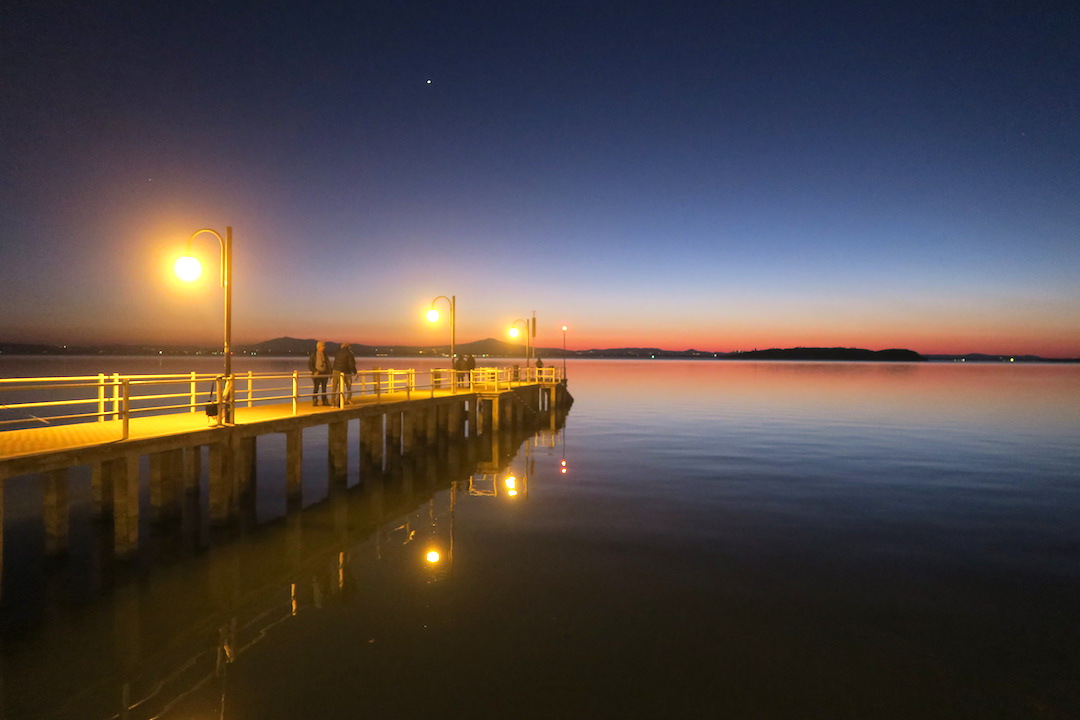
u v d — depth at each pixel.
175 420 13.51
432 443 22.47
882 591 10.24
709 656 7.96
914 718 6.73
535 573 10.93
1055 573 11.16
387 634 8.48
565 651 8.04
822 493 17.45
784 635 8.59
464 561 11.55
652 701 6.93
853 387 71.12
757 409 43.31
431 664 7.66
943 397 55.41
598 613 9.23
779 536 13.28
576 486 18.38
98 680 7.32
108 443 10.03
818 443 27.23
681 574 10.93
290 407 17.19
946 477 19.81
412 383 21.61
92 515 12.90
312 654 7.91
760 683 7.34
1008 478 19.75
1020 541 13.05
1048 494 17.52
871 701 7.02
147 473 20.19
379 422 18.75
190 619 8.94
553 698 6.95
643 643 8.29
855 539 13.10
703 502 16.36
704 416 38.69
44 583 10.11
